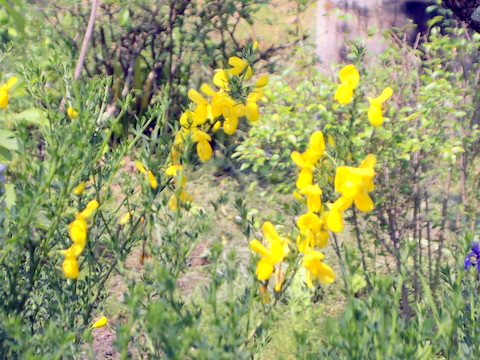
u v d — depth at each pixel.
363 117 6.10
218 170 9.06
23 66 3.58
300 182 3.17
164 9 9.50
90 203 3.22
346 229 7.42
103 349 5.44
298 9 9.12
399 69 6.73
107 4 8.86
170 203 3.14
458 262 2.93
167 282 2.48
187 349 2.33
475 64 6.96
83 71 9.24
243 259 6.29
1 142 4.99
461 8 6.85
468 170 6.73
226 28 9.43
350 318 2.57
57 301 3.40
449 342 2.81
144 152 3.18
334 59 8.58
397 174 6.21
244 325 3.03
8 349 2.99
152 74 9.59
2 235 3.11
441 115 6.48
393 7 8.41
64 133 3.26
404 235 6.45
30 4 8.03
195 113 3.32
